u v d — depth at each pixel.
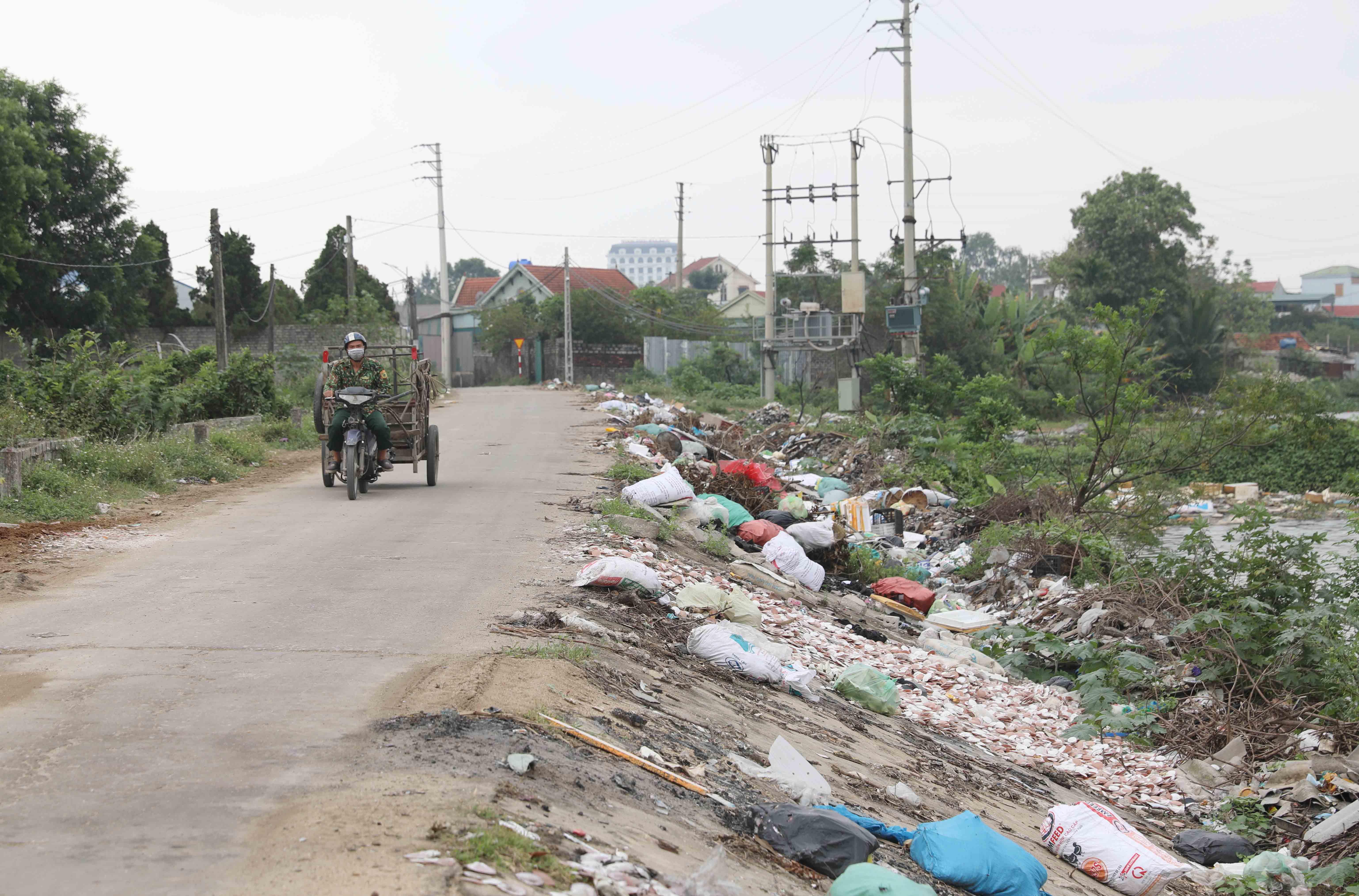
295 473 19.08
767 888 4.62
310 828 4.06
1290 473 36.16
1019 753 10.29
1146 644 13.55
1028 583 16.89
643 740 6.14
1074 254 81.31
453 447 22.98
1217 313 61.25
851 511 20.27
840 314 49.50
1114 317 21.17
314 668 6.59
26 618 7.84
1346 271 168.38
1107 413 21.47
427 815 4.23
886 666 11.61
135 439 17.95
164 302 46.16
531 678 6.46
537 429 27.39
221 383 25.78
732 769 6.26
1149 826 9.24
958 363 51.38
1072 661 13.79
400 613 8.23
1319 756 10.44
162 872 3.72
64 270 40.31
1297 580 13.58
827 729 8.16
